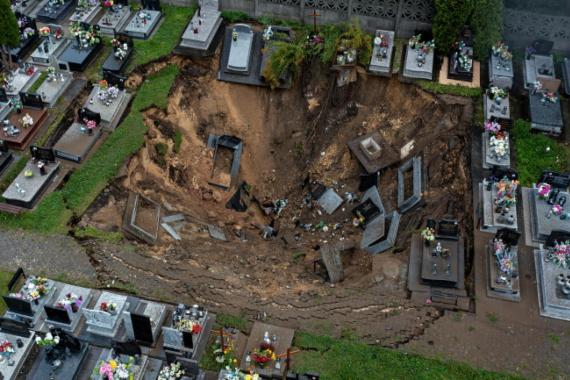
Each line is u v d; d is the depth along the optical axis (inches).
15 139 1320.1
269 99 1549.0
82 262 1151.0
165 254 1200.8
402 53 1563.7
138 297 1104.2
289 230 1427.2
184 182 1437.0
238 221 1416.1
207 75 1542.8
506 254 1167.0
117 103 1411.2
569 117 1454.2
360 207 1387.8
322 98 1552.7
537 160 1360.7
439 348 1063.6
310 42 1553.9
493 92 1432.1
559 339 1085.8
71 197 1250.0
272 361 1015.0
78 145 1316.4
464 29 1537.9
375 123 1533.0
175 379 978.1
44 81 1440.7
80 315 1070.4
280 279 1205.7
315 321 1093.1
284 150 1544.0
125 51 1487.5
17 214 1211.9
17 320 1052.5
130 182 1316.4
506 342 1078.4
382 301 1141.7
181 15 1640.0
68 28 1600.6
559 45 1582.2
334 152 1528.1
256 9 1631.4
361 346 1053.8
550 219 1235.9
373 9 1571.1
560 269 1164.5
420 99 1498.5
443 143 1418.6
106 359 1003.9
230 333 1058.1
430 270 1168.8
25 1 1641.2
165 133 1435.8
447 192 1344.7
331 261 1237.1
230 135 1530.5
